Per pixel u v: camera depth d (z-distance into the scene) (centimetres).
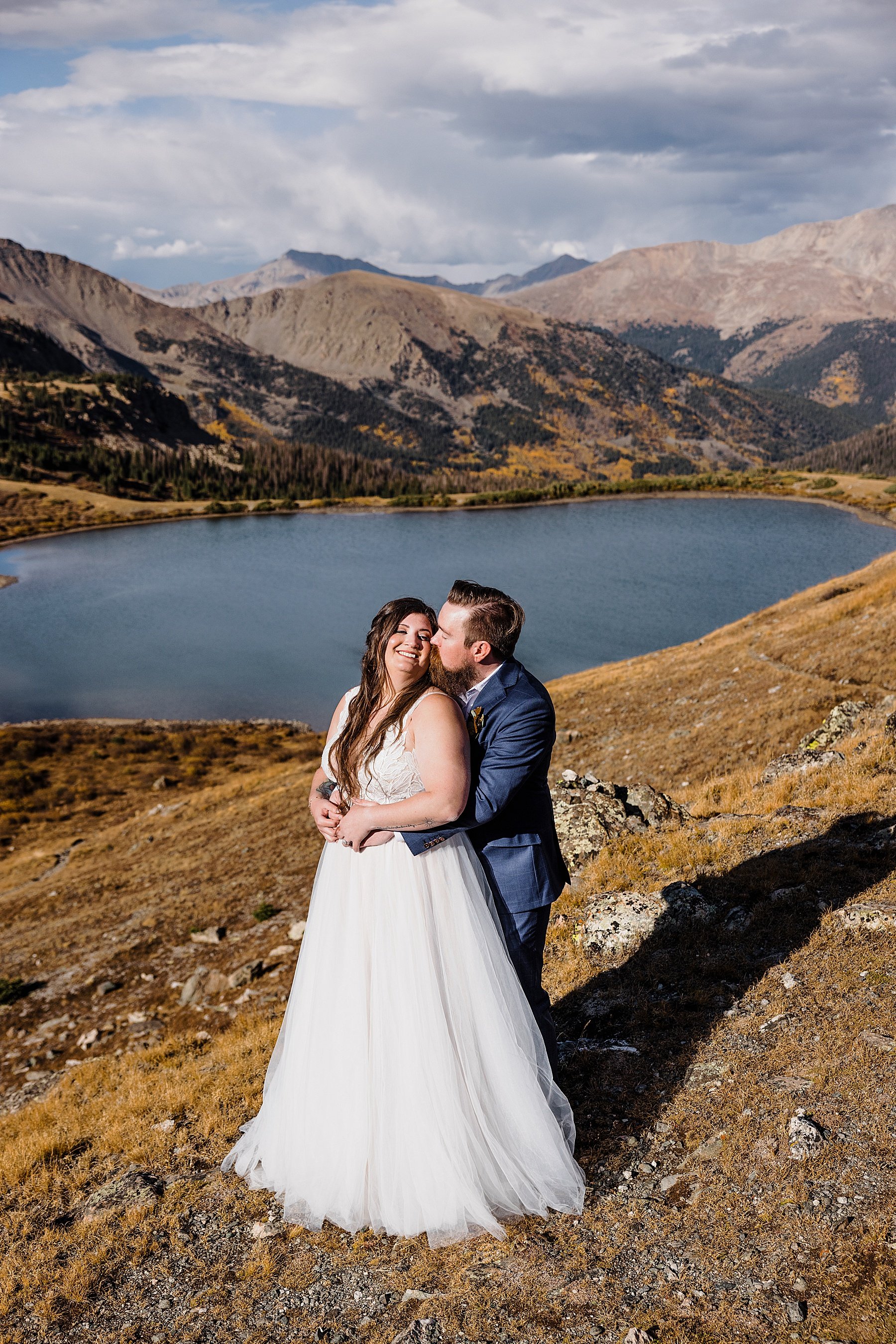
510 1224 297
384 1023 294
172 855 2431
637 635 9738
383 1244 299
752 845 732
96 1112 575
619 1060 404
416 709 268
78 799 4703
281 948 1308
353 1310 272
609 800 941
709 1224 281
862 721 1208
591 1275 267
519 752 275
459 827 275
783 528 19000
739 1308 241
